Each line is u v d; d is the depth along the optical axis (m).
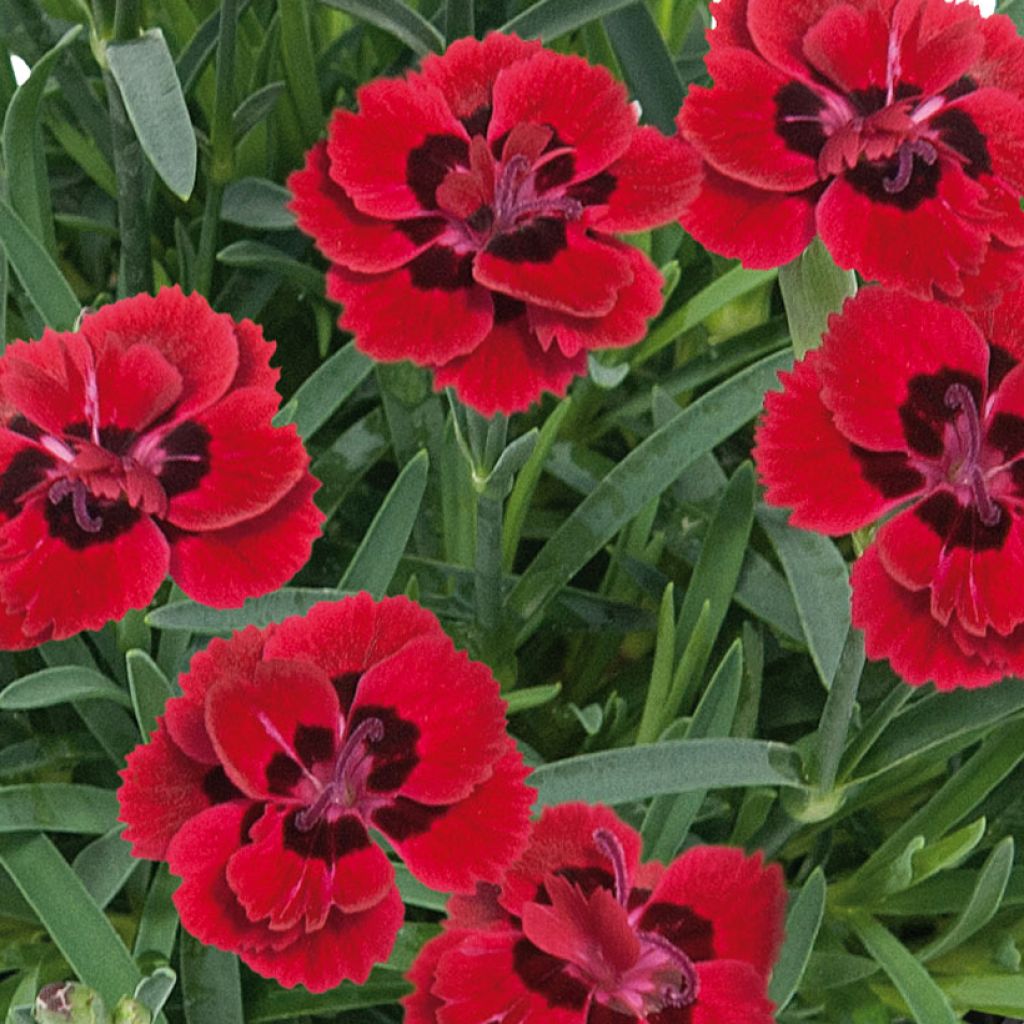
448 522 0.39
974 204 0.31
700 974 0.33
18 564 0.31
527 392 0.30
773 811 0.37
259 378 0.32
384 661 0.31
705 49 0.43
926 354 0.31
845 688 0.33
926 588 0.31
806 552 0.36
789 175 0.31
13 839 0.34
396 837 0.31
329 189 0.31
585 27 0.41
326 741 0.31
